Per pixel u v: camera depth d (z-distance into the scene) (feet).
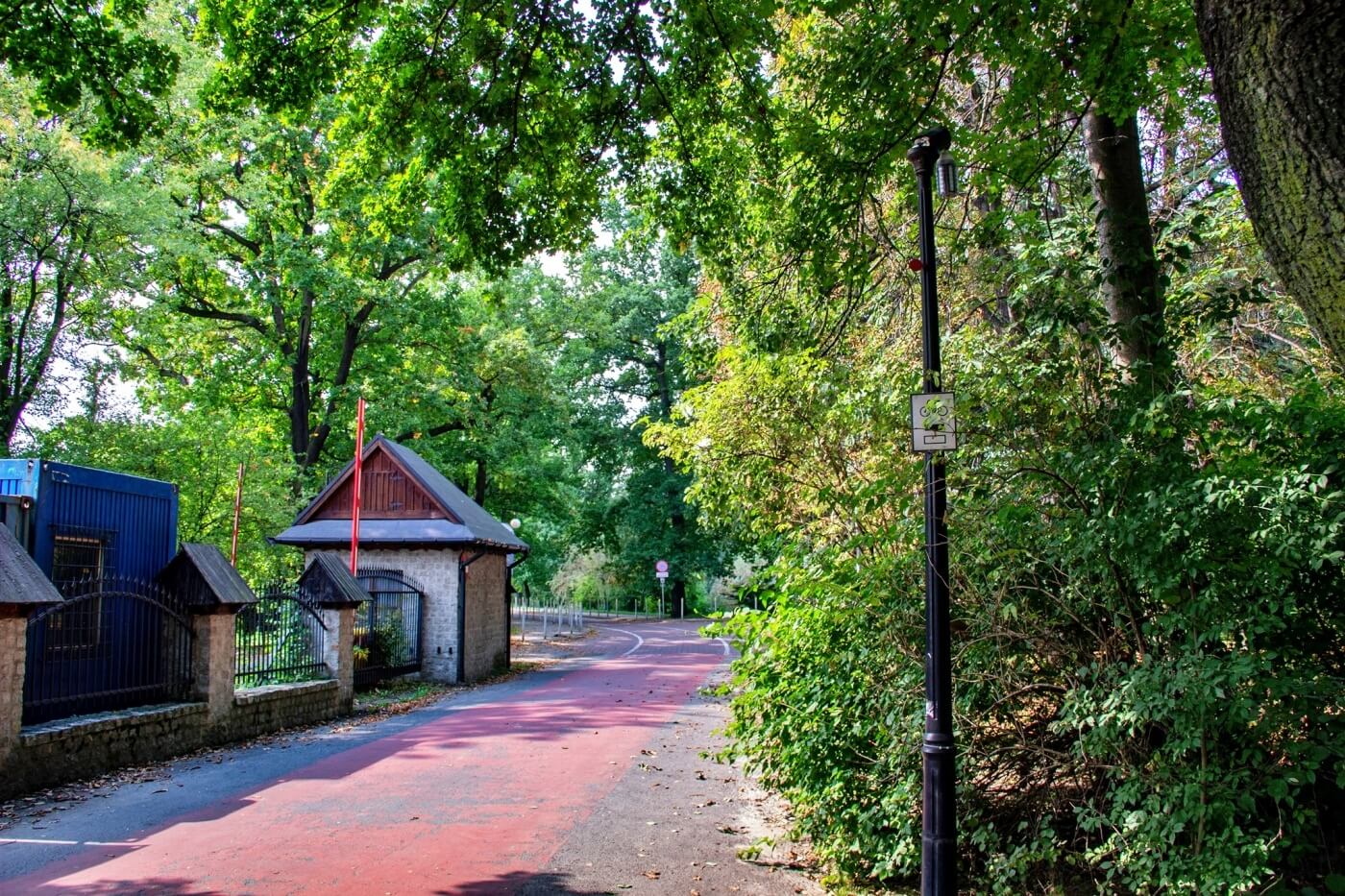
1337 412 15.21
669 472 160.45
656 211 29.22
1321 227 8.51
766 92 26.16
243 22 23.03
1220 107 9.51
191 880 19.33
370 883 19.17
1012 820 18.89
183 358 94.79
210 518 76.02
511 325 115.55
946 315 28.50
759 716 23.54
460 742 37.45
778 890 19.12
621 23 24.08
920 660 19.62
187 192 80.43
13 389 65.57
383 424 93.61
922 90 24.89
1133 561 15.17
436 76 24.44
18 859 20.85
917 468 17.87
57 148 59.00
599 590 167.63
